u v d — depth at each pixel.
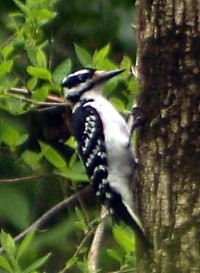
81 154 11.55
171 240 10.10
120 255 11.45
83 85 11.80
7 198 13.80
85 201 14.08
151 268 10.23
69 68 11.83
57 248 14.18
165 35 10.20
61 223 14.09
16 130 13.23
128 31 13.89
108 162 11.22
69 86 11.83
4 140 12.32
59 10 13.89
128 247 11.20
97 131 11.38
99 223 12.01
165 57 10.21
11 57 12.85
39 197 13.97
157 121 10.25
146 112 10.35
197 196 10.04
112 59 13.95
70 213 13.99
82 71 11.84
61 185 13.21
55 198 14.01
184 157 10.10
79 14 13.93
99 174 11.23
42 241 13.95
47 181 13.91
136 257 10.45
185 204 10.06
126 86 12.12
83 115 11.58
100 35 13.99
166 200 10.15
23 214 13.84
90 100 11.70
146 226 10.32
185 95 10.12
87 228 12.01
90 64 11.86
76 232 13.91
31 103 11.89
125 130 11.37
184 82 10.12
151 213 10.28
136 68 11.00
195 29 10.09
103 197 11.17
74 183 12.46
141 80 10.41
